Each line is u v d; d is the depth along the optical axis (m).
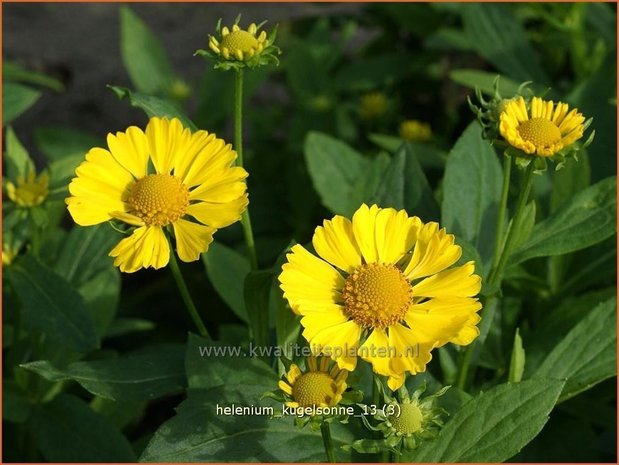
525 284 0.67
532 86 0.80
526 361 0.63
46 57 1.21
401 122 0.99
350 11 1.26
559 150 0.51
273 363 0.55
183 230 0.51
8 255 0.62
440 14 0.95
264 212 0.88
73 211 0.50
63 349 0.67
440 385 0.56
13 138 0.69
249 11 1.30
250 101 1.17
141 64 0.97
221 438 0.51
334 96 0.93
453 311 0.48
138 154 0.52
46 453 0.63
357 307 0.49
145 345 0.81
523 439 0.50
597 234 0.57
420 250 0.49
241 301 0.65
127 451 0.62
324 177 0.75
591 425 0.70
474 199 0.60
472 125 0.62
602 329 0.58
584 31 0.87
